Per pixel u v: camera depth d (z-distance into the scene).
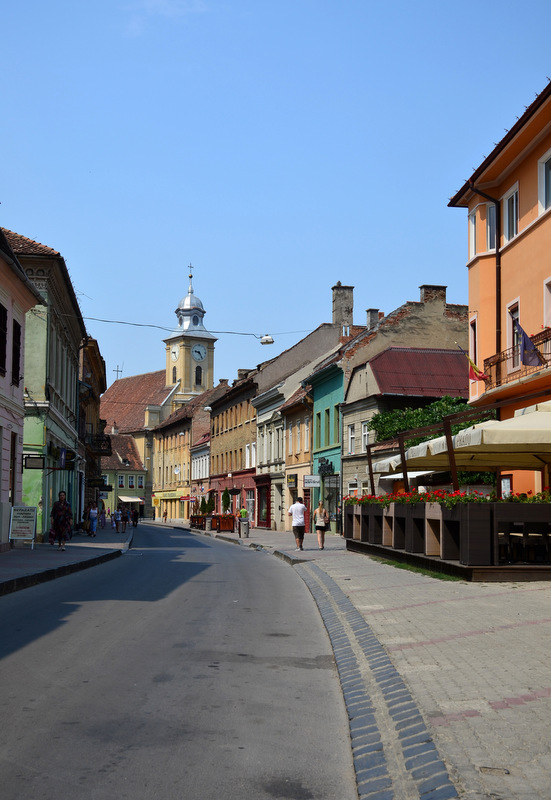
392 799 4.61
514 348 24.83
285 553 27.22
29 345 33.38
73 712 6.43
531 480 24.42
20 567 18.67
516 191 25.59
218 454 83.50
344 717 6.63
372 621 10.88
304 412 53.53
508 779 4.68
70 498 47.00
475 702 6.41
